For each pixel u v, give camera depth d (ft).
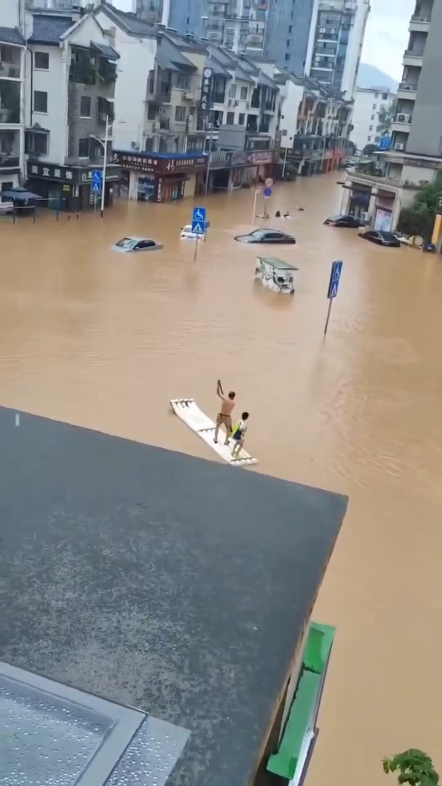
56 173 145.48
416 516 46.70
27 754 6.09
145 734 6.51
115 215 152.56
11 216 134.92
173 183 184.65
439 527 45.70
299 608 8.96
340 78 393.70
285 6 376.89
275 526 10.93
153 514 10.74
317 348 77.25
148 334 75.92
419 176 159.43
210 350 73.20
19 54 136.67
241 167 225.56
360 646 34.32
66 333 73.05
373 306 97.50
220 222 158.61
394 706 30.94
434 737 29.63
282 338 79.51
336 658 33.27
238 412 59.26
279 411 60.29
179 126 195.21
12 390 58.23
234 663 7.78
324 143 322.14
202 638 8.11
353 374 70.59
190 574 9.34
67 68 139.03
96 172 143.54
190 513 10.93
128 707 6.77
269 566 9.80
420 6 164.25
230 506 11.32
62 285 91.04
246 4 376.48
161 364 67.77
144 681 7.32
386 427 59.47
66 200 148.15
